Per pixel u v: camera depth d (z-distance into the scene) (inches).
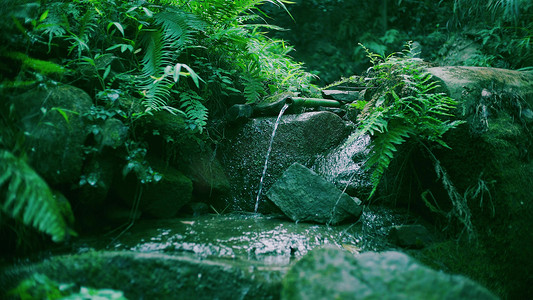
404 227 106.7
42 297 70.4
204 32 136.6
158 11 133.8
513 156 106.7
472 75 116.4
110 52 126.4
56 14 115.3
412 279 62.6
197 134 134.6
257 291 76.8
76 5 120.5
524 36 187.9
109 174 104.1
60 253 90.4
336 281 64.2
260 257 93.4
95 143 102.0
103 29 123.7
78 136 98.5
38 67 94.7
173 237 100.8
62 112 90.4
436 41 305.1
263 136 141.6
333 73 324.8
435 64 132.3
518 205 103.7
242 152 141.7
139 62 130.3
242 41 142.4
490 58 190.5
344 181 130.3
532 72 137.7
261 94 157.2
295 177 121.2
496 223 104.3
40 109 95.0
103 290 71.7
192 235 102.8
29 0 104.4
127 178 109.6
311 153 142.2
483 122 107.0
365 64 336.2
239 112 143.0
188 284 78.0
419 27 334.6
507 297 101.5
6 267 82.7
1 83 90.6
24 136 85.2
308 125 142.3
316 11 342.3
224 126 146.9
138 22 127.9
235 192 135.7
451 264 99.5
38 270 78.3
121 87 116.5
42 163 92.6
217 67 149.3
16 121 89.7
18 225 86.5
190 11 141.5
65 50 118.6
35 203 70.8
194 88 142.7
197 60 141.9
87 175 99.0
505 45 192.7
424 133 111.7
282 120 142.9
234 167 140.1
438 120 107.4
